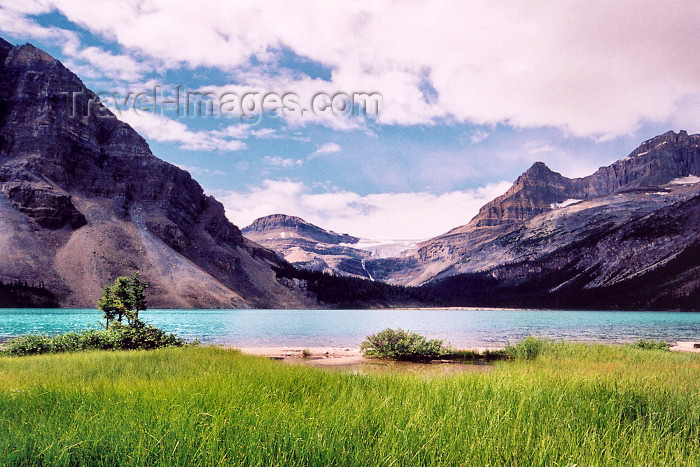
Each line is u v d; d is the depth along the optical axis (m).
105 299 25.66
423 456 4.81
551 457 4.88
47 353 20.34
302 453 4.68
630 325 90.94
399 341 24.44
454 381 9.47
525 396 7.67
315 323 87.38
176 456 4.60
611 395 8.46
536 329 72.75
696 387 9.64
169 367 13.50
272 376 10.41
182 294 185.00
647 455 5.17
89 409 6.37
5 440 5.07
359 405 6.92
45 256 174.50
